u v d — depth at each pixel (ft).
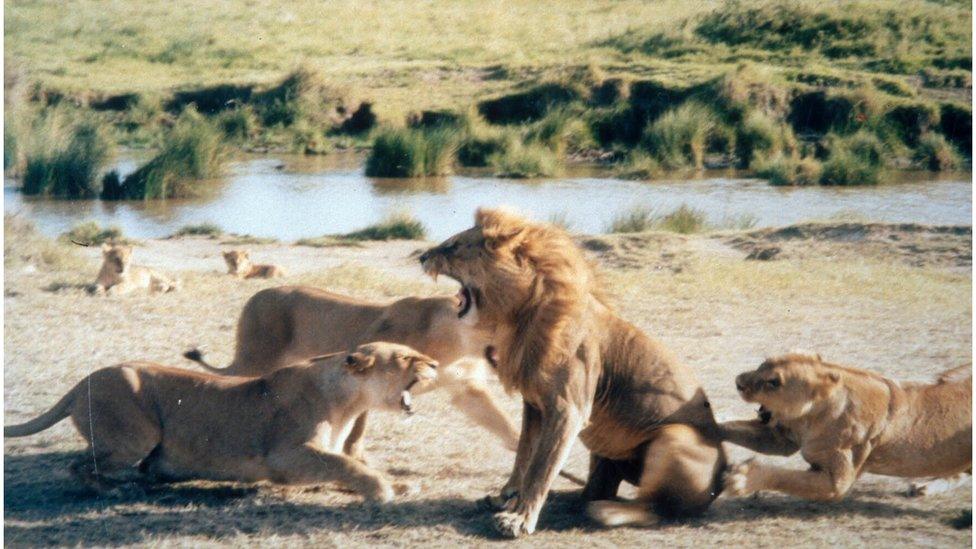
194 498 24.58
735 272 51.57
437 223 76.28
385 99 123.65
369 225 74.18
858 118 108.47
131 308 43.29
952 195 85.56
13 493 24.73
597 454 24.35
